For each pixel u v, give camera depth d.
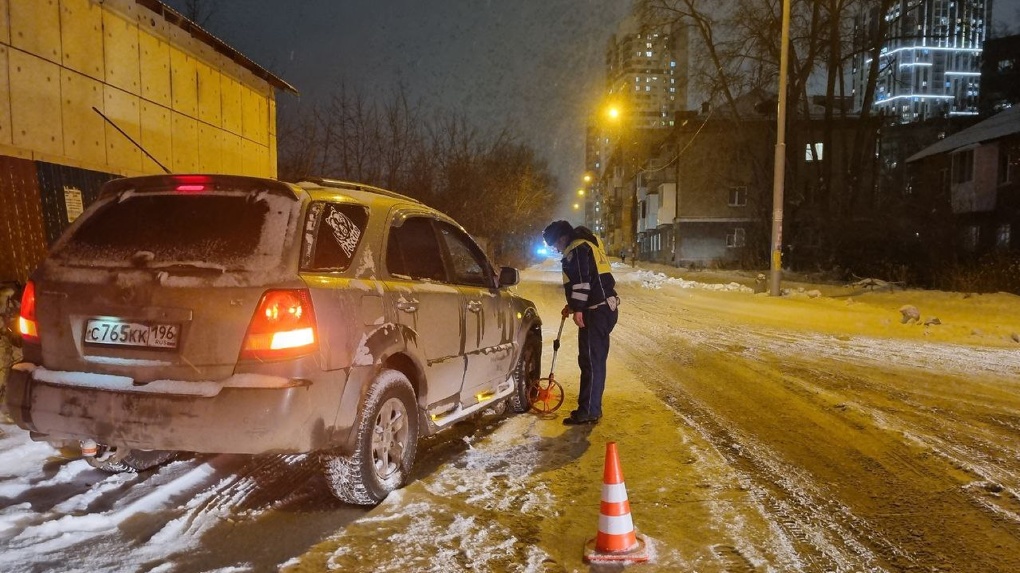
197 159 8.77
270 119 10.97
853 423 6.18
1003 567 3.45
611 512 3.51
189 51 8.55
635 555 3.45
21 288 5.70
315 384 3.54
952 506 4.25
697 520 3.99
